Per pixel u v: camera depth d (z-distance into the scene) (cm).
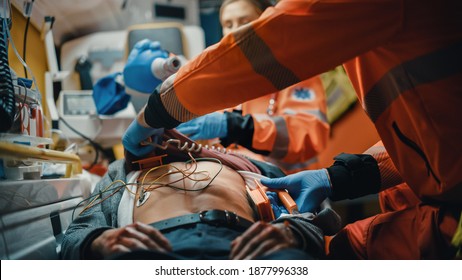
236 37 100
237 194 123
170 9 337
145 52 185
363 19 93
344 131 296
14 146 99
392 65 102
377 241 117
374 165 138
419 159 108
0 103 103
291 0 97
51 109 217
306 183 137
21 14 182
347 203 238
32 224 114
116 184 133
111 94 224
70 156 152
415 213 113
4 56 113
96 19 284
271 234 90
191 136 192
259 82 102
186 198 116
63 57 270
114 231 97
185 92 109
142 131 130
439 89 97
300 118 221
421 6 94
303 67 98
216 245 93
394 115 109
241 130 198
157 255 88
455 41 95
